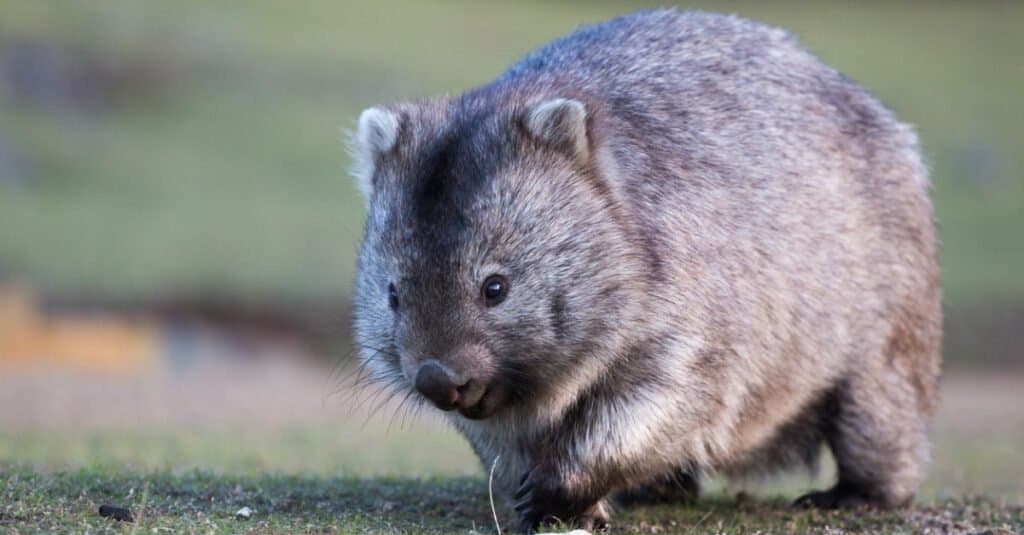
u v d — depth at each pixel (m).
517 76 12.42
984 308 48.53
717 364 11.38
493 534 11.10
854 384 12.71
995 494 14.62
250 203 57.69
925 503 13.63
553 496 11.28
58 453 17.27
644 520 12.43
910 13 105.12
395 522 11.42
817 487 17.42
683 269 11.23
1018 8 105.44
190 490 12.09
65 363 37.00
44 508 10.68
